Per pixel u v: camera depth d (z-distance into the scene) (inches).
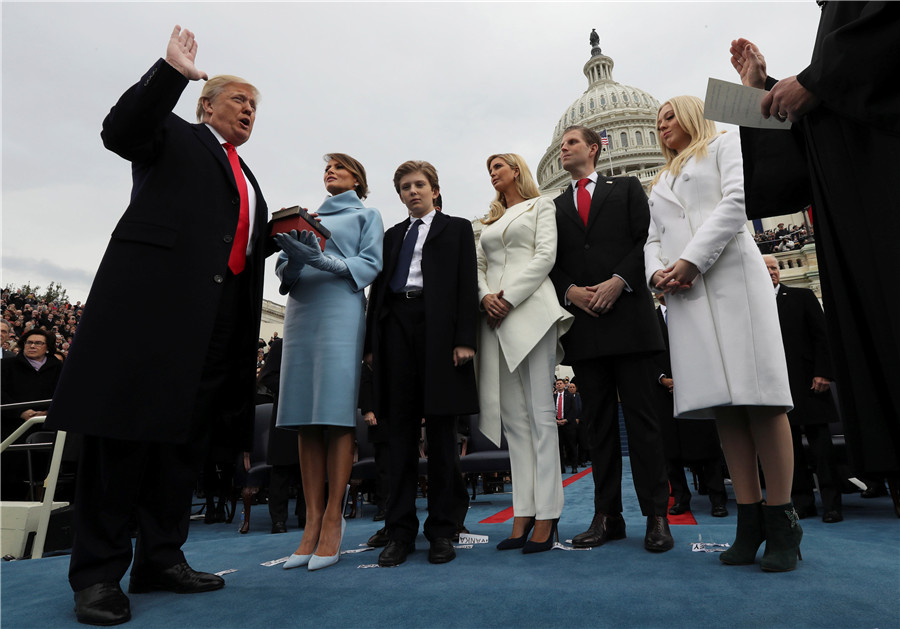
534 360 88.4
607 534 88.5
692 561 70.4
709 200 74.2
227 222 69.6
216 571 79.5
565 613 50.4
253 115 80.6
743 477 68.4
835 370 37.0
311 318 84.1
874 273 32.9
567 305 92.8
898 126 30.8
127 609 55.8
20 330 490.9
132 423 56.6
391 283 90.7
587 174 102.5
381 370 87.0
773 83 51.2
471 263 89.4
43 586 72.9
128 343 58.2
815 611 48.1
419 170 97.3
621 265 87.0
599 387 90.5
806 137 39.2
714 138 77.6
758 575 61.5
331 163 100.0
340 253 89.4
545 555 78.8
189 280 63.4
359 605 56.0
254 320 76.0
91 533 58.0
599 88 2596.0
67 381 55.6
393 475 82.9
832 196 35.7
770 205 48.8
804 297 127.7
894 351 31.8
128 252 61.1
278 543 108.5
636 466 84.5
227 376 75.8
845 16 37.9
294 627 50.1
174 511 69.6
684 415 72.9
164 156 66.6
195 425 71.9
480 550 87.0
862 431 33.8
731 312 67.2
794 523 64.5
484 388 90.3
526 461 90.0
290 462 137.9
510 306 87.4
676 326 72.0
